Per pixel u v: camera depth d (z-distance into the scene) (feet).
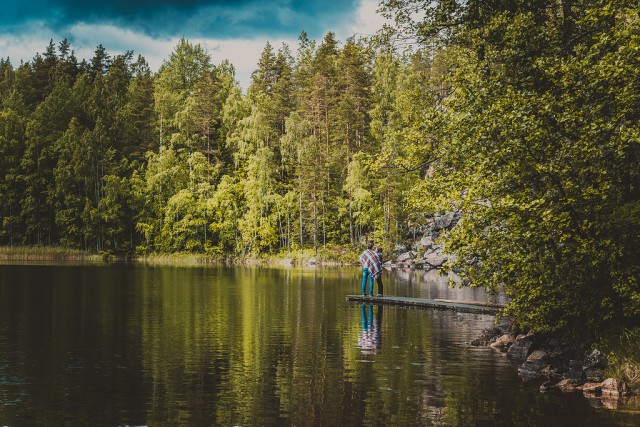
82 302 66.39
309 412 24.16
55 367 32.42
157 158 264.52
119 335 43.70
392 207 207.00
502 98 35.27
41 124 273.13
